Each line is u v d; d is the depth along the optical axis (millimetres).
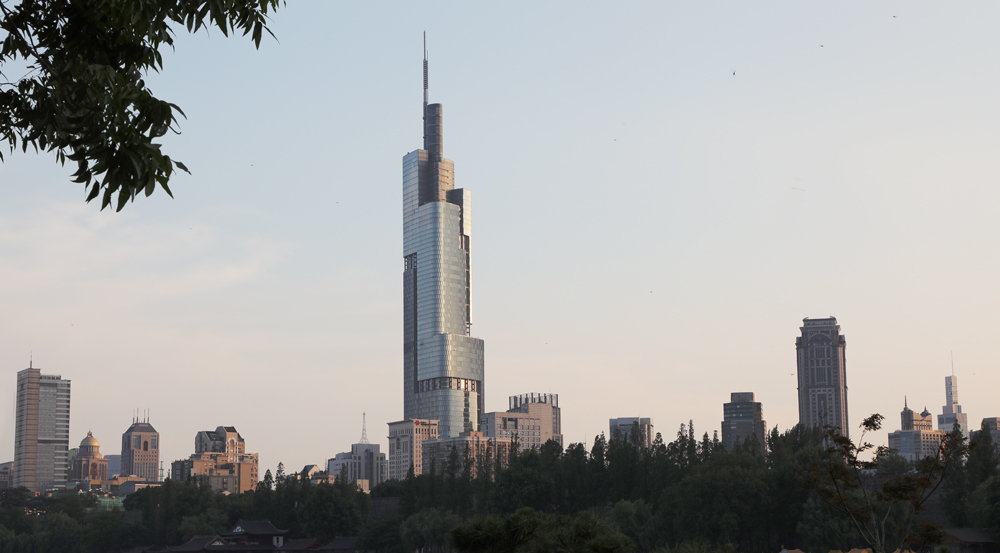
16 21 13492
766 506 164875
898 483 58531
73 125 13148
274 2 15062
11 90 13539
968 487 170000
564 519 36750
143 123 13398
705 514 160750
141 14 13656
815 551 153500
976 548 148625
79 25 13477
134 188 13242
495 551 35312
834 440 60281
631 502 185750
